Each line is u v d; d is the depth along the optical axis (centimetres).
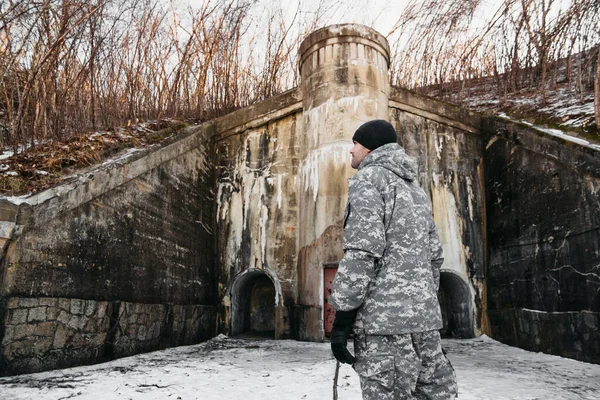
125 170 646
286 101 1012
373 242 195
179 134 881
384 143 237
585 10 843
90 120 900
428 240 223
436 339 208
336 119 913
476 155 977
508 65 1151
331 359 625
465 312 923
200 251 912
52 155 629
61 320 509
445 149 973
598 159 579
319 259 864
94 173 579
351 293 194
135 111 979
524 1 987
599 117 664
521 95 1066
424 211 226
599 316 562
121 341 609
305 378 499
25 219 471
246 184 1014
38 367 480
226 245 995
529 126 797
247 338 926
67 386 433
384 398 190
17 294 459
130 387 444
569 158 644
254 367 573
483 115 970
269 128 1029
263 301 1105
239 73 1321
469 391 436
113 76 968
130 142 754
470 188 959
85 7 783
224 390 446
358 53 950
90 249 563
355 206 205
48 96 768
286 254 944
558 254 661
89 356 548
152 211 724
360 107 919
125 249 636
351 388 444
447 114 978
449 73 1327
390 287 201
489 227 916
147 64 1032
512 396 418
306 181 929
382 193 214
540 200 721
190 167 898
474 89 1285
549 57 1010
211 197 1009
